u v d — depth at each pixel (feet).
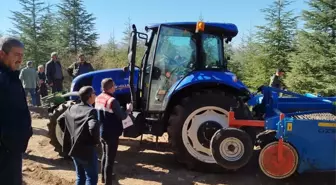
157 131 19.04
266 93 19.97
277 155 16.71
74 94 20.25
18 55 9.46
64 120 14.67
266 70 66.59
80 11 90.12
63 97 21.63
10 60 9.39
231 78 18.61
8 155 9.41
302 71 56.90
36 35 82.38
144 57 20.39
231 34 19.75
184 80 18.45
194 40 19.30
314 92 54.34
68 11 88.63
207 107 18.31
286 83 57.98
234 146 17.16
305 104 20.33
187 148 18.31
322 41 54.24
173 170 18.71
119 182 16.88
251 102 21.22
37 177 17.38
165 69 19.52
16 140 9.39
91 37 91.25
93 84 21.89
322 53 53.72
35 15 82.84
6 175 9.42
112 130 15.35
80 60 31.07
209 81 18.29
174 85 18.72
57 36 88.17
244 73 72.02
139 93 20.35
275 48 66.54
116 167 18.98
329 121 16.78
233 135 17.11
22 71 37.45
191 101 18.31
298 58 56.95
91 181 13.33
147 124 19.39
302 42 56.13
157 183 16.90
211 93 18.48
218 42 19.79
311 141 16.79
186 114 18.24
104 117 15.34
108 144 15.42
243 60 77.92
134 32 19.34
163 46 19.47
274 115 18.83
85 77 21.93
